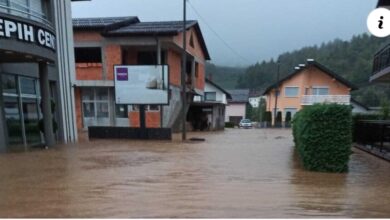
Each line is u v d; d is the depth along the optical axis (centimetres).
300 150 962
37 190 609
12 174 768
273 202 536
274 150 1338
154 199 547
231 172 832
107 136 1873
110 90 2445
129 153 1202
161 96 1853
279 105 4531
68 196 565
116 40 2395
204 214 462
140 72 1858
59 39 1625
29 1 1371
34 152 1183
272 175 800
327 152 858
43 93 1324
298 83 4434
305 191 627
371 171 875
